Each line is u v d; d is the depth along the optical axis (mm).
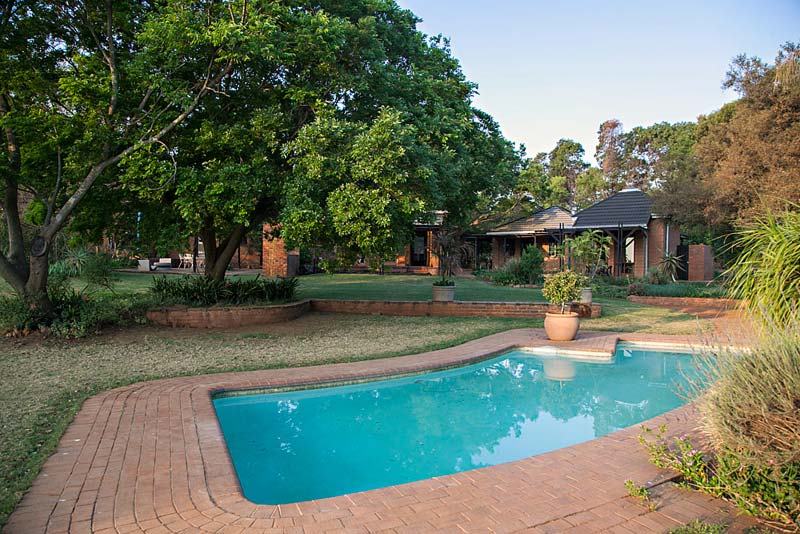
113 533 2857
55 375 6590
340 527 2939
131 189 8711
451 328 11289
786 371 3213
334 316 12695
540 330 11180
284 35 8625
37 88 8867
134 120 8875
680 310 14703
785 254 4727
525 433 5582
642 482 3600
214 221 9500
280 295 12734
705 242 26031
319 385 6723
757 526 2965
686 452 3689
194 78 9188
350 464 4719
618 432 4812
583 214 26906
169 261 27062
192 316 10320
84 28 9422
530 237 29297
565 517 3076
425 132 9891
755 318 4656
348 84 9250
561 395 7086
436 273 26812
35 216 13836
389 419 6051
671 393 7160
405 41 11125
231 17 8273
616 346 9656
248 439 5387
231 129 8812
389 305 13352
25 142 8664
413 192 8922
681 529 2904
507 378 7930
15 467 3729
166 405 5367
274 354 8352
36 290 8938
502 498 3348
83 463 3824
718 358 3818
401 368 7344
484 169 13062
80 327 8805
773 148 14273
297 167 8594
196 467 3773
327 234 8867
